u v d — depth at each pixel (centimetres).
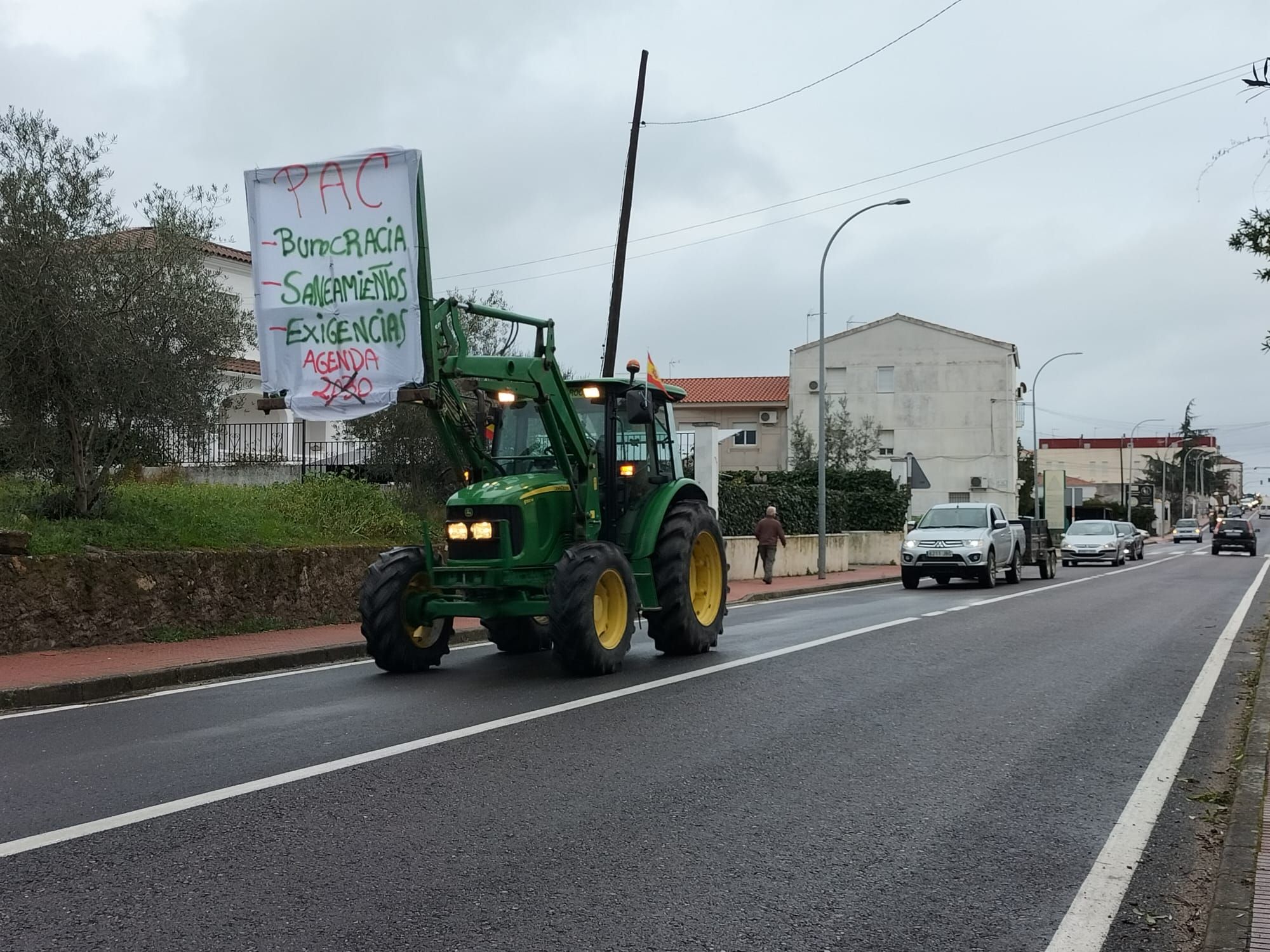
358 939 375
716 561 1170
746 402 5816
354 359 947
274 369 966
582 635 928
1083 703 840
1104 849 485
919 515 5766
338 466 2014
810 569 2898
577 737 700
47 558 1112
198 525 1399
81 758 649
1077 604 1797
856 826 514
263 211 973
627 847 478
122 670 964
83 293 1217
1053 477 4162
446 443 1027
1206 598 1942
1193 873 455
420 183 938
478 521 958
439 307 955
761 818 524
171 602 1224
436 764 626
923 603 1856
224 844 477
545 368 1005
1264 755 631
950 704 827
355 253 948
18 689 855
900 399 5769
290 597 1381
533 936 380
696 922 394
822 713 787
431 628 1036
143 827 502
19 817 518
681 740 693
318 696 877
